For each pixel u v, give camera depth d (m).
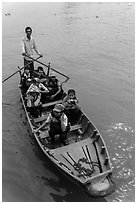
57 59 14.62
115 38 17.05
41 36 17.80
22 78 10.77
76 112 8.66
